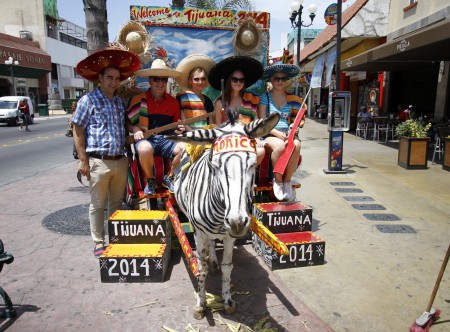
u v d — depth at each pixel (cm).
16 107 2464
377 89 1639
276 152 488
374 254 467
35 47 4403
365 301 365
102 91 457
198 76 523
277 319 338
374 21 1529
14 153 1341
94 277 415
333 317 340
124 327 326
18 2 4403
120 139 462
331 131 910
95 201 466
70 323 331
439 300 365
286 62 602
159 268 401
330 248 486
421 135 955
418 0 1320
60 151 1400
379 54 1012
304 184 823
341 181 847
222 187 258
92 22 686
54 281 406
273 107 516
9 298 340
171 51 606
